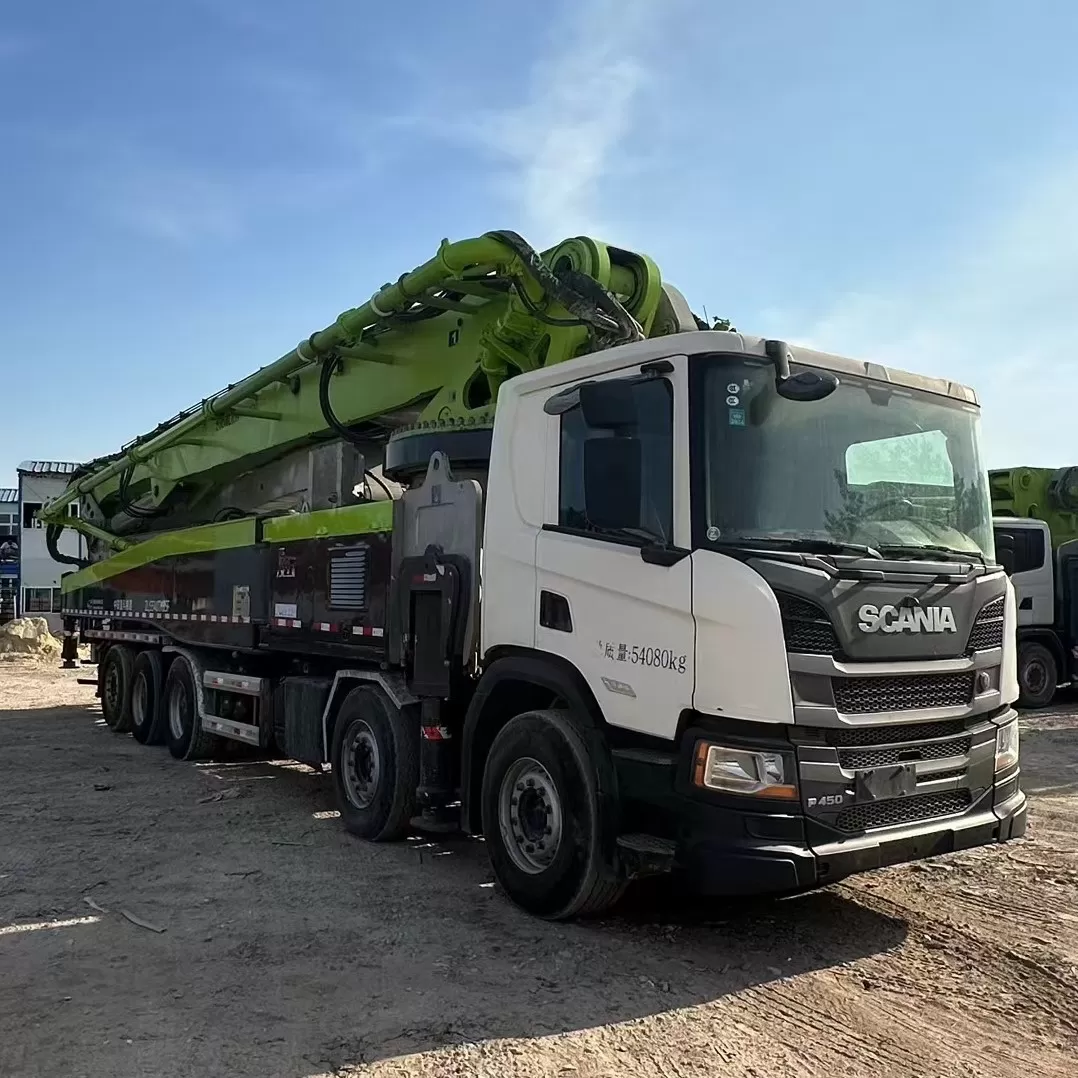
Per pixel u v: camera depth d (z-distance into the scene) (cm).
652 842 468
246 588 917
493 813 559
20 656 2752
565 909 509
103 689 1366
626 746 495
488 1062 369
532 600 548
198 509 1323
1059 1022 405
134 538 1428
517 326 681
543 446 559
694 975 453
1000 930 514
